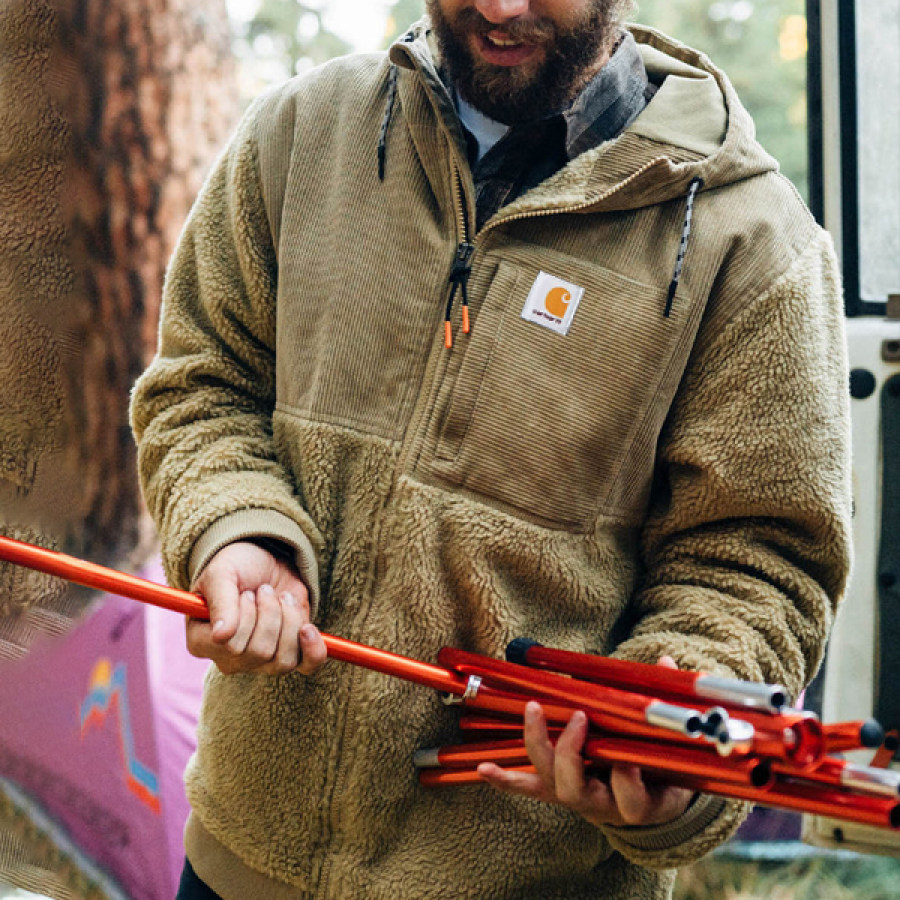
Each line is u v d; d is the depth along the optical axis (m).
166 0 3.61
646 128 1.59
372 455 1.60
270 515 1.56
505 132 1.64
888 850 2.36
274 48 10.34
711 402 1.60
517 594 1.60
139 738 2.99
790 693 1.57
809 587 1.60
